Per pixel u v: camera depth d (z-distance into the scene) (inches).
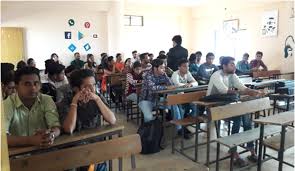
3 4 270.1
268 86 181.6
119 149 62.7
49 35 295.4
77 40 310.5
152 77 146.4
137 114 171.8
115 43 312.5
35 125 67.7
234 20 307.0
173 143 123.0
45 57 295.9
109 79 215.5
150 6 347.3
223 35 325.1
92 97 72.7
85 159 58.4
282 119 87.2
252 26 286.7
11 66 91.4
